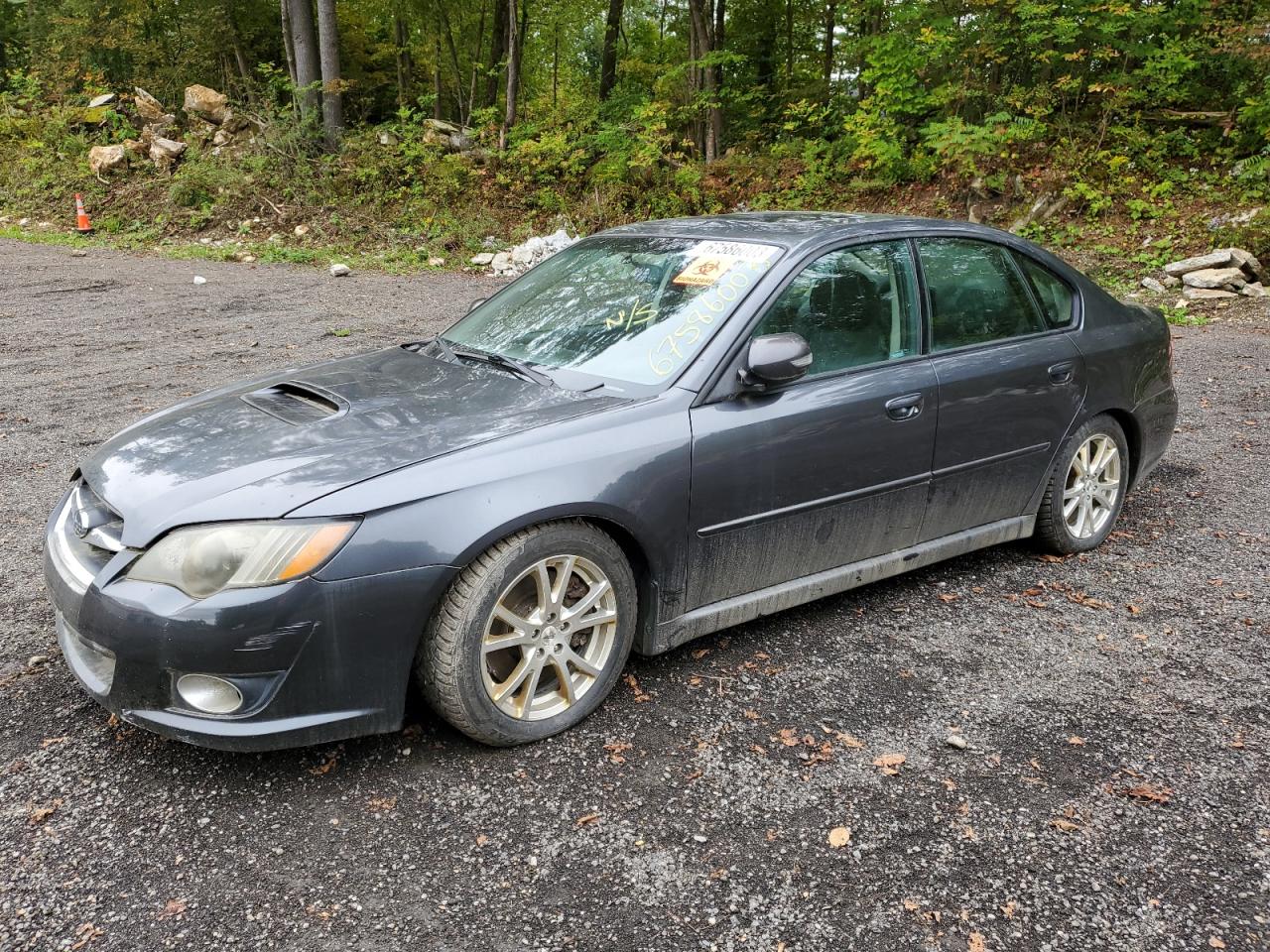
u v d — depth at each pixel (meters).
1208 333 9.73
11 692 2.99
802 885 2.22
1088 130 14.62
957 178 15.07
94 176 19.50
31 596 3.67
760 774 2.64
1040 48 15.02
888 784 2.60
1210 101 14.57
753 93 20.41
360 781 2.57
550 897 2.16
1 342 8.80
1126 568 4.10
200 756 2.68
